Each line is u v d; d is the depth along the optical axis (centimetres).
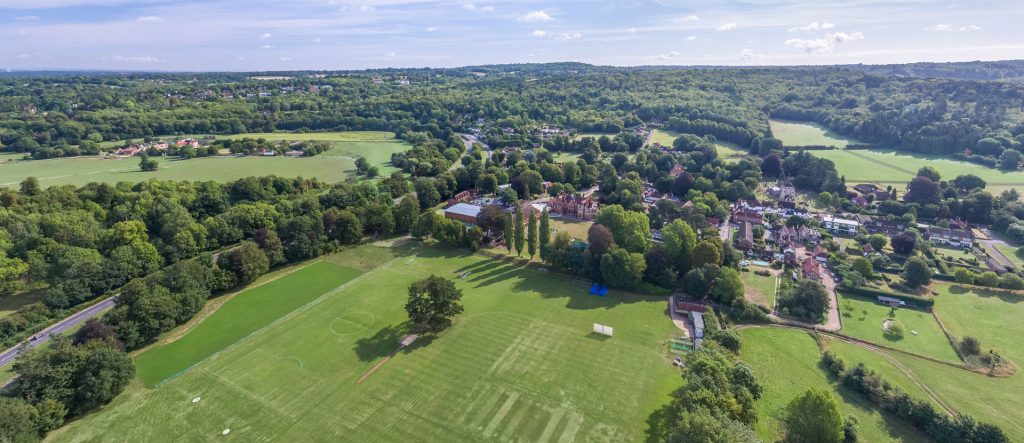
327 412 8794
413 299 11206
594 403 8894
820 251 15662
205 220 16788
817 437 7356
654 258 13725
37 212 16462
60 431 8338
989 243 16725
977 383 9425
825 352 10275
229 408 8931
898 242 15588
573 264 14325
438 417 8606
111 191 18988
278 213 17912
